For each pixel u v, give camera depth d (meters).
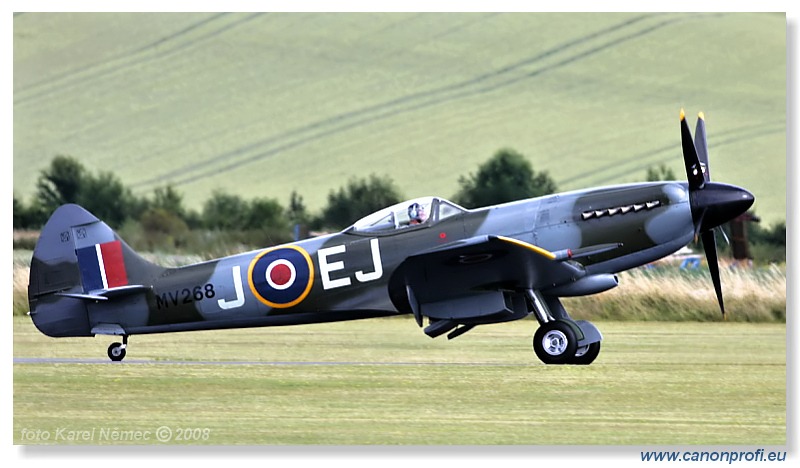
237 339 69.56
